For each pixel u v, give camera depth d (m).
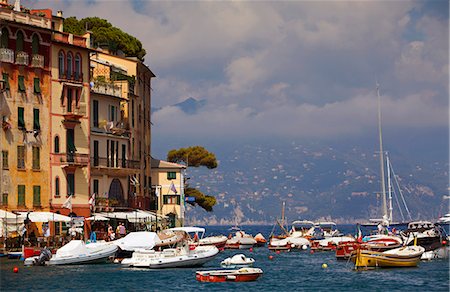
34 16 127.69
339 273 106.06
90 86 139.38
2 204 121.25
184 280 94.69
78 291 85.69
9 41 123.81
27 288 87.19
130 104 158.75
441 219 154.38
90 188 137.50
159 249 114.00
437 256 124.50
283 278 100.25
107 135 144.75
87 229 133.38
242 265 105.81
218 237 152.50
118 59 163.75
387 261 109.44
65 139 132.38
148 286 89.62
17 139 124.25
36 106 127.44
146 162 174.88
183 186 184.25
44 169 128.50
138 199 160.00
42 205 127.69
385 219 177.38
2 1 128.62
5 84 122.69
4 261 111.38
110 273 99.88
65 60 133.12
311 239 173.75
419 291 87.88
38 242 119.62
